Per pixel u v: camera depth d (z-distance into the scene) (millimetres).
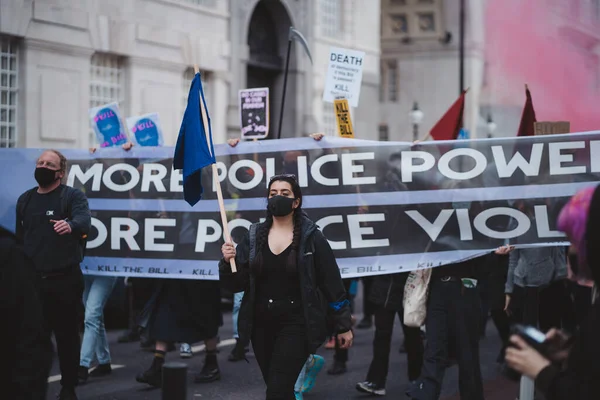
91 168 8344
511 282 7984
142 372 8109
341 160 7633
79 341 6914
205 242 8031
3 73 15164
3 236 3756
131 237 8172
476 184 7297
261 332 5289
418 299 6715
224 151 7988
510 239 7215
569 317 8336
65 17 15992
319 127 26312
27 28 15258
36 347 3658
